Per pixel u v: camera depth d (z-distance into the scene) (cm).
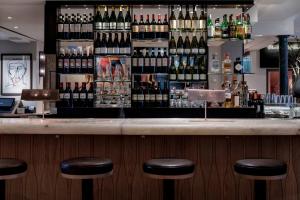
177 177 236
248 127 252
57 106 531
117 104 529
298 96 414
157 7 530
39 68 1014
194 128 252
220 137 290
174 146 291
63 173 243
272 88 1239
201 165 291
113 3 519
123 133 254
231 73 514
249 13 533
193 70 521
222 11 552
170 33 522
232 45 515
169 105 522
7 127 259
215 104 512
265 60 1227
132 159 292
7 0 543
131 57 526
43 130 258
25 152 297
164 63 523
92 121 292
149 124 261
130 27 521
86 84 532
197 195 291
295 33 959
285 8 640
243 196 290
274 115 483
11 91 1031
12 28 802
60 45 540
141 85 527
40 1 546
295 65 1143
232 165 290
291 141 288
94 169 238
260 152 289
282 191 290
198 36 524
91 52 530
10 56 1033
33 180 297
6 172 241
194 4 517
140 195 292
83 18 539
